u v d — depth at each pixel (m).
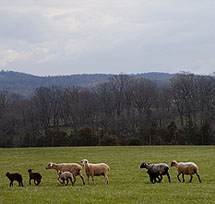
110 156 51.56
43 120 108.69
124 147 68.81
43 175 33.06
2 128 97.81
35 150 64.38
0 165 43.41
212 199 19.31
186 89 113.62
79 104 110.31
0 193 22.55
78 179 29.84
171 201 18.84
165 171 26.41
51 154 57.09
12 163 45.44
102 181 28.41
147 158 47.19
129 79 120.25
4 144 95.50
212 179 28.19
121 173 32.91
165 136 92.75
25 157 53.09
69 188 23.78
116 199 19.52
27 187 25.23
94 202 18.84
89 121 111.88
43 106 108.50
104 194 20.92
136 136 96.38
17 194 21.89
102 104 111.94
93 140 92.00
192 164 26.36
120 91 116.06
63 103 111.81
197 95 113.44
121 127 97.88
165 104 113.56
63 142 93.50
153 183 26.25
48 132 94.12
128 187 24.05
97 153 57.31
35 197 20.47
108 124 102.62
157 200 19.09
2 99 102.12
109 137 89.31
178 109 114.00
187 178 28.94
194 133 91.44
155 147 68.06
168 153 54.69
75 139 92.69
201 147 66.69
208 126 90.50
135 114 108.75
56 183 27.75
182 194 20.61
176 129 93.19
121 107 115.06
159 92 118.94
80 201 19.06
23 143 96.06
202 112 109.81
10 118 100.19
